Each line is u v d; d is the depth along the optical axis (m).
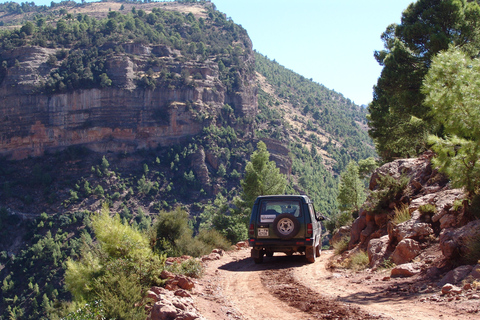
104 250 13.05
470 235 7.73
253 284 9.34
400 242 9.50
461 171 8.84
